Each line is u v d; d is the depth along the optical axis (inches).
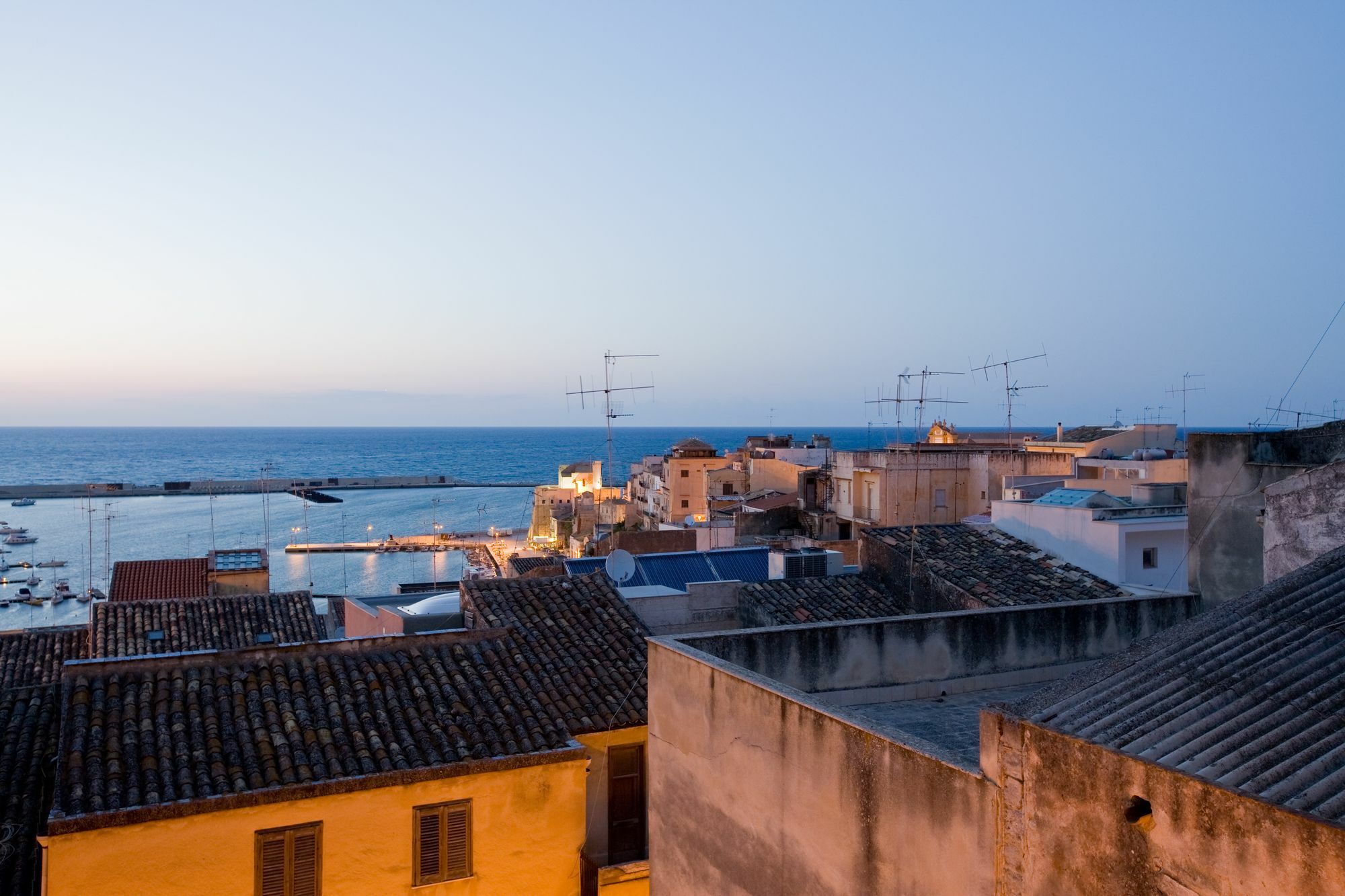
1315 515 407.5
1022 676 436.8
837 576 1002.7
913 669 415.2
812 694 401.1
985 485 1886.1
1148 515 925.2
